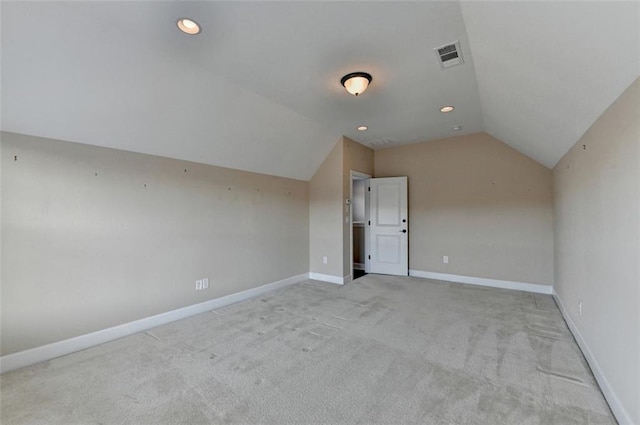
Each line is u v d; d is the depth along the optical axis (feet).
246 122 10.98
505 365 7.21
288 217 15.46
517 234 14.24
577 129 7.90
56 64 6.43
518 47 5.96
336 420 5.37
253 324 9.97
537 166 13.82
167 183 10.28
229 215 12.45
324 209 16.21
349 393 6.16
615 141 5.66
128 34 6.56
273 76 8.79
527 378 6.64
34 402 5.87
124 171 9.16
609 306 5.96
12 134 7.14
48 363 7.42
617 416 5.32
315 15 6.11
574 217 9.03
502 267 14.58
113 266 8.91
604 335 6.21
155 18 6.08
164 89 8.22
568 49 5.03
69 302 8.04
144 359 7.61
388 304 12.00
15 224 7.22
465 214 15.60
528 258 13.97
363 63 8.11
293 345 8.36
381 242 17.75
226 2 5.65
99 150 8.61
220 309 11.59
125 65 7.16
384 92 10.04
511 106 9.39
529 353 7.80
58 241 7.86
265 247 14.11
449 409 5.63
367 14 6.12
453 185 15.94
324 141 14.82
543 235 13.62
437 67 8.34
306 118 12.47
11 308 7.16
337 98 10.52
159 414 5.53
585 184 7.77
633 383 4.84
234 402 5.88
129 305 9.25
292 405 5.80
